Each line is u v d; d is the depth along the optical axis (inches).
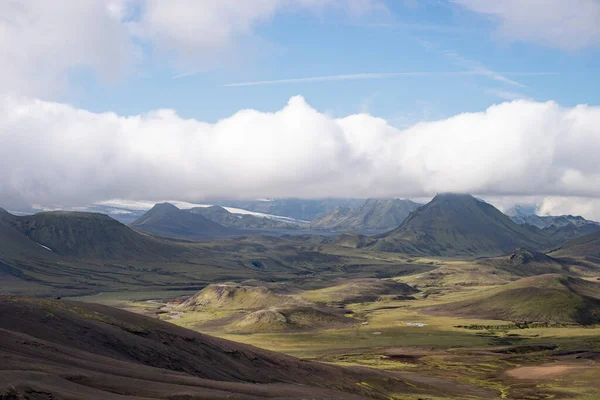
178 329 5462.6
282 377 5142.7
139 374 3280.0
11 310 4047.7
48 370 2687.0
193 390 3080.7
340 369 5954.7
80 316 4517.7
